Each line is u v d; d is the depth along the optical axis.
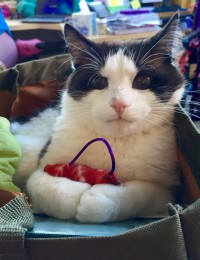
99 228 0.17
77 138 0.25
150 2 0.71
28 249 0.14
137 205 0.21
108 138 0.24
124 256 0.14
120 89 0.23
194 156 0.19
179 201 0.23
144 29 0.54
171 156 0.24
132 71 0.23
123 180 0.24
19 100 0.32
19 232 0.14
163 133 0.24
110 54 0.24
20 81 0.31
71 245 0.14
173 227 0.13
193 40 0.52
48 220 0.19
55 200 0.20
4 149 0.23
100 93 0.24
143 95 0.23
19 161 0.24
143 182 0.23
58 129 0.27
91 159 0.24
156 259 0.14
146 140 0.24
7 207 0.16
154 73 0.24
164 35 0.24
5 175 0.22
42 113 0.32
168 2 0.72
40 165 0.26
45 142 0.29
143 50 0.24
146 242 0.14
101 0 0.66
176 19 0.24
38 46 0.60
